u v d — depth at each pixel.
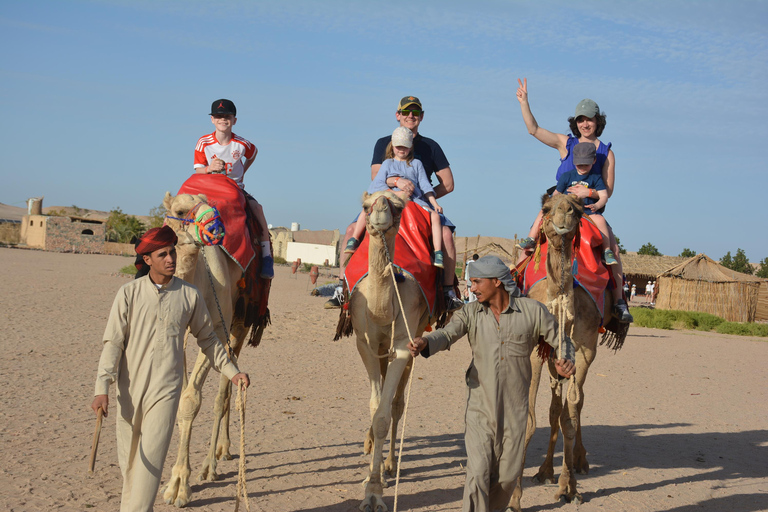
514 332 4.92
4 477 5.85
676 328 33.06
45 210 137.75
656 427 10.16
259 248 7.73
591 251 7.10
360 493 6.21
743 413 11.60
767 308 45.59
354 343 17.27
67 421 7.87
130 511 4.30
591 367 16.47
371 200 5.87
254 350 15.20
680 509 6.38
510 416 4.89
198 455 7.14
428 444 8.28
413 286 6.57
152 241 4.49
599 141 8.38
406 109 8.20
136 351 4.46
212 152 7.80
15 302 19.98
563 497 6.50
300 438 8.05
